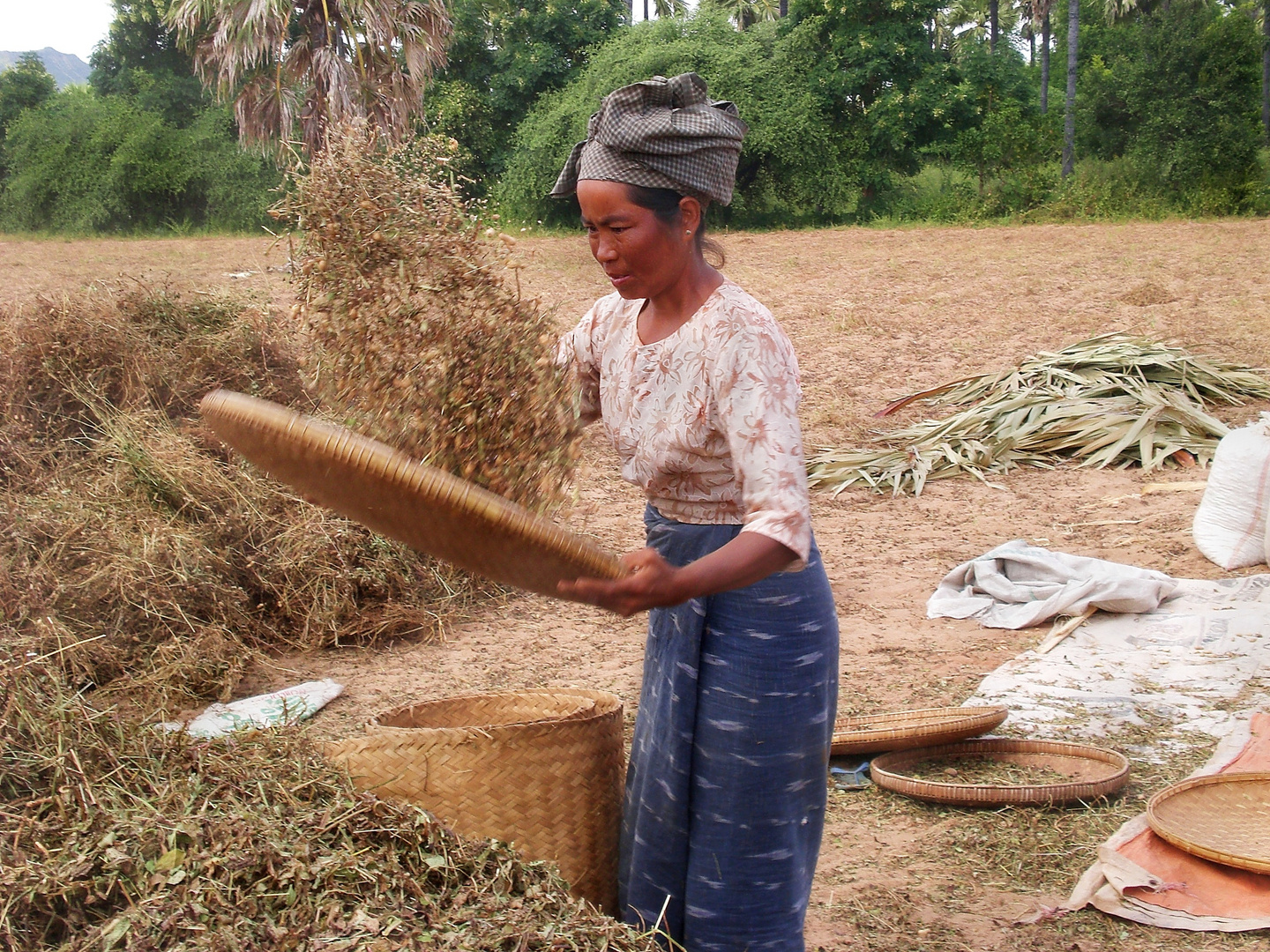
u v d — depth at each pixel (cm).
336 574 495
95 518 490
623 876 229
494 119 3306
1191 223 2372
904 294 1512
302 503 529
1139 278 1534
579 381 215
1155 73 2683
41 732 243
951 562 595
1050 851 315
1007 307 1362
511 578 178
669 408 196
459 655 480
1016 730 396
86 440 578
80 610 439
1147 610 492
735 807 206
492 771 232
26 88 3753
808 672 205
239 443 182
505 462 201
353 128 211
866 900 294
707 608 205
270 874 205
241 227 3192
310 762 240
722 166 190
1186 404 796
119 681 414
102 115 3378
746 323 188
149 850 213
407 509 168
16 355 589
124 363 608
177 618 453
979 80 3025
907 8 2994
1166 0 3438
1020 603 512
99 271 1839
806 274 1745
